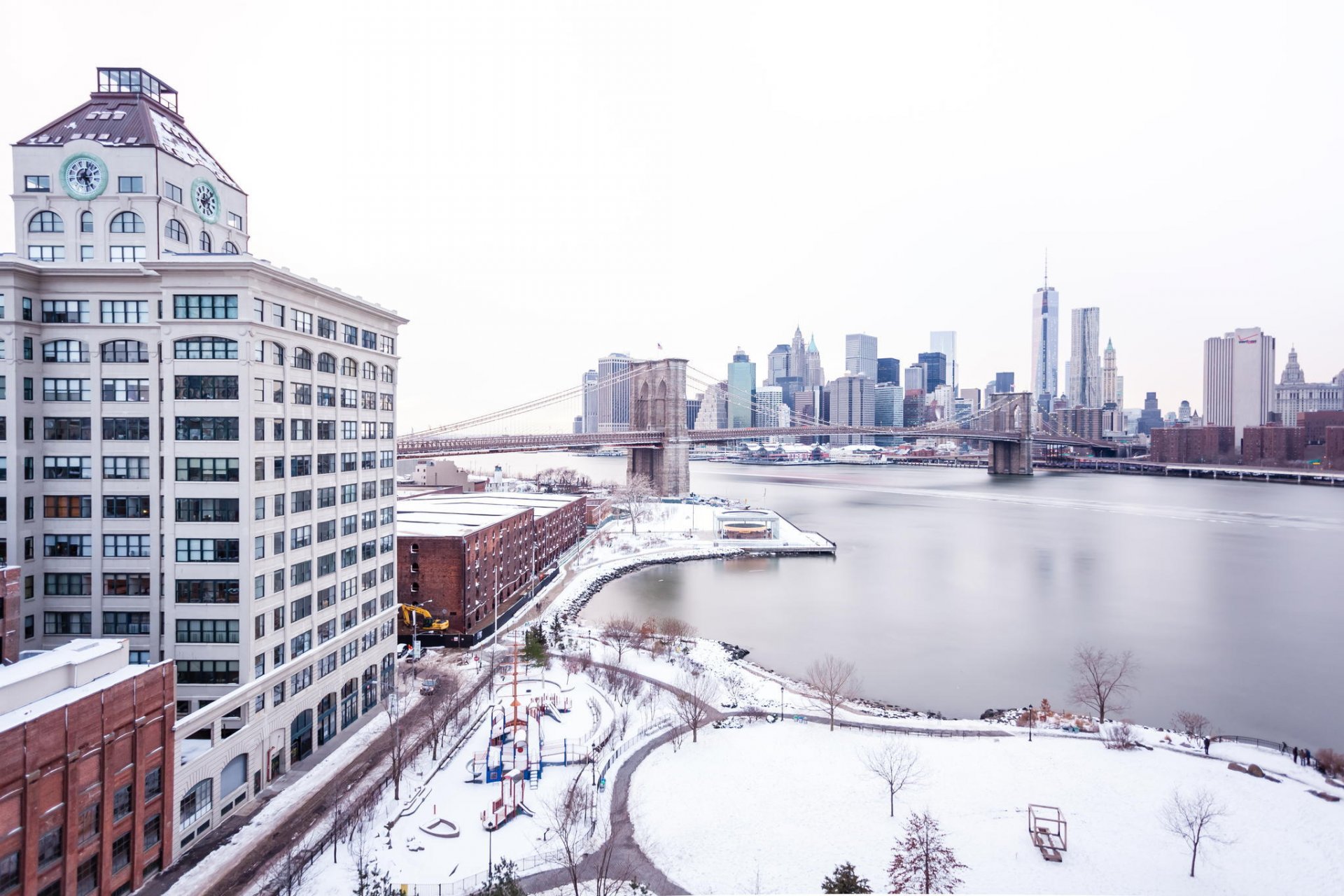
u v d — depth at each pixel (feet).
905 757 181.98
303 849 134.00
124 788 121.29
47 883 107.45
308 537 175.52
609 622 307.17
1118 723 212.23
